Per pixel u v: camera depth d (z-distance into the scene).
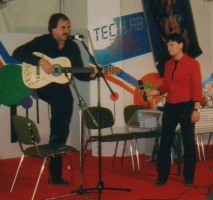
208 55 8.37
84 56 7.98
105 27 7.36
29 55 4.63
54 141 4.78
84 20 8.25
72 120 7.88
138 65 7.62
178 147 5.55
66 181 5.11
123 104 7.42
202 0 8.29
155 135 6.07
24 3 7.80
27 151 4.51
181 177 5.46
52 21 4.71
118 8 7.38
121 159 6.91
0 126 7.15
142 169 6.15
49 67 4.54
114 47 7.40
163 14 7.81
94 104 7.38
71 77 4.81
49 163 5.36
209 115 6.05
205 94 7.05
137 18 7.60
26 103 7.33
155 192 4.69
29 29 7.86
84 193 4.22
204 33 8.34
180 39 4.81
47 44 4.77
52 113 4.83
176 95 4.83
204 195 4.53
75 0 8.20
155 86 7.76
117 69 4.39
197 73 4.75
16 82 7.25
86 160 7.01
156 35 7.77
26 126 4.28
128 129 6.91
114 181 5.33
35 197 4.52
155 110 5.93
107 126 6.23
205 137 8.30
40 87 4.84
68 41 4.88
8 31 7.68
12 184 5.03
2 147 7.17
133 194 4.60
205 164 6.43
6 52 7.18
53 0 8.02
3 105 7.16
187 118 4.82
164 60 7.83
